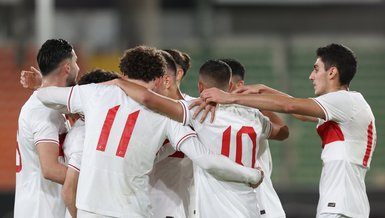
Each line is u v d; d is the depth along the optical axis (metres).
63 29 86.19
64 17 86.62
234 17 85.25
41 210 22.81
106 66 66.19
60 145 23.06
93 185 20.98
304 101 22.31
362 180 23.22
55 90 21.91
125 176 21.11
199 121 22.12
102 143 21.12
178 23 86.88
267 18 85.38
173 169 24.00
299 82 70.31
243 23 85.31
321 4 84.94
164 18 86.62
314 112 22.38
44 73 22.98
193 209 24.33
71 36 86.12
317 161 65.62
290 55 72.12
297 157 65.69
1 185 62.25
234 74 25.45
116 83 21.78
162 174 23.98
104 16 87.12
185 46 72.00
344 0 84.81
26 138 22.77
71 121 24.38
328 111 22.47
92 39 86.19
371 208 47.34
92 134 21.25
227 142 22.22
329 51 23.45
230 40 76.88
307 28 85.50
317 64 23.70
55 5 86.62
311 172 65.06
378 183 62.97
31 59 67.94
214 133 22.22
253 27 85.31
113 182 21.03
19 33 77.62
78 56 66.38
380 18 85.06
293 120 66.38
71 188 21.73
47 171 21.92
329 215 22.56
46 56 22.78
